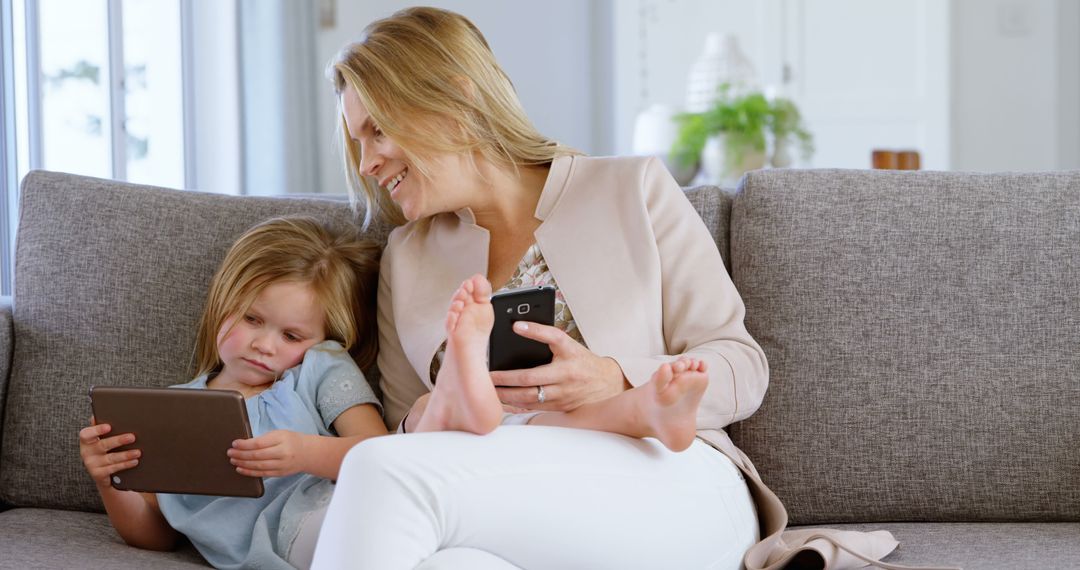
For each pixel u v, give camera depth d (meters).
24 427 1.59
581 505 1.10
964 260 1.51
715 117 3.71
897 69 5.59
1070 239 1.50
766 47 5.69
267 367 1.53
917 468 1.47
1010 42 5.71
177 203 1.69
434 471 1.05
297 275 1.52
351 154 1.61
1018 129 5.74
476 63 1.49
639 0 5.71
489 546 1.08
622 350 1.39
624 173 1.50
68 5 3.28
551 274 1.46
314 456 1.32
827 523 1.51
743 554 1.27
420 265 1.58
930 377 1.48
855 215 1.55
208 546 1.36
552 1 5.87
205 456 1.29
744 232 1.59
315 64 4.96
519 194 1.54
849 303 1.52
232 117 4.18
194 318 1.63
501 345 1.25
